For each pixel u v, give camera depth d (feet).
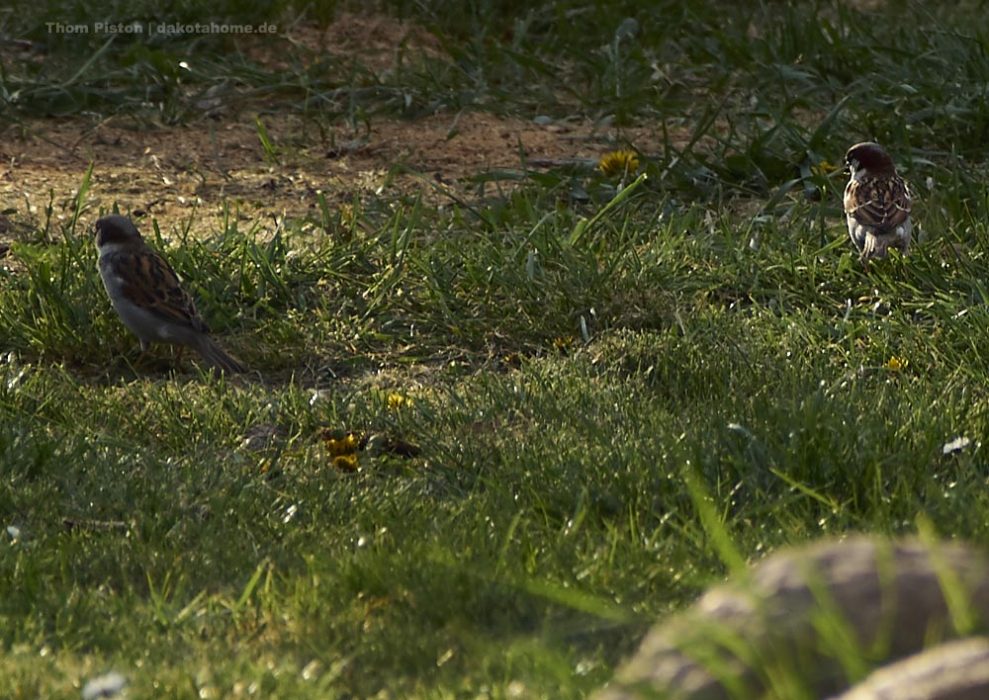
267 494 29.89
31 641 22.99
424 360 39.27
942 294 40.04
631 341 37.63
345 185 51.75
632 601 23.93
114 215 38.22
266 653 22.43
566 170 51.88
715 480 28.99
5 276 42.50
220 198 50.37
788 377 34.88
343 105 60.08
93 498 29.40
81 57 63.36
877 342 37.27
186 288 41.86
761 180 50.37
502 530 27.12
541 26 68.90
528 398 34.37
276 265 43.19
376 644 22.68
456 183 51.78
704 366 36.04
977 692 14.40
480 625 23.53
